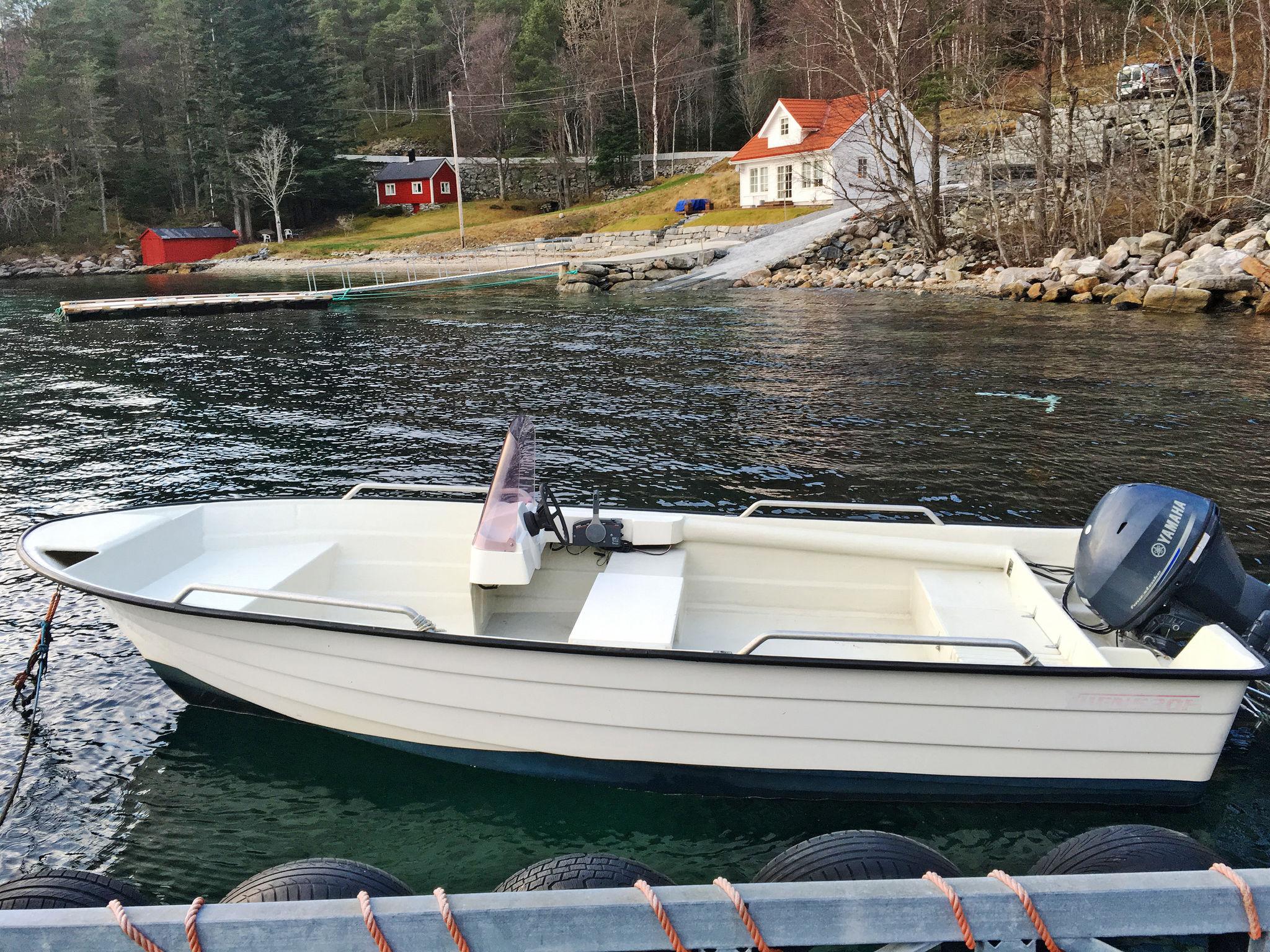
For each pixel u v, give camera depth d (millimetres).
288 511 6379
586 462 11281
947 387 15297
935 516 6000
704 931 2572
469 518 6277
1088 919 2625
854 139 44875
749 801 4895
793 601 6008
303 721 5375
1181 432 12055
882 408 13875
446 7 103000
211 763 5211
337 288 44625
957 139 42438
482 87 80625
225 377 18266
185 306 31484
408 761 5227
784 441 12125
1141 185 30703
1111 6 40094
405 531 6352
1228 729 4316
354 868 3363
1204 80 33344
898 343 19969
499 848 4566
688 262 38625
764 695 4504
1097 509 4910
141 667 6266
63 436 13242
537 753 4926
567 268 38156
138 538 5695
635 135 71375
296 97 76938
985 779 4621
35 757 5246
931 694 4418
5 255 75312
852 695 4457
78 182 81312
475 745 4996
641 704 4629
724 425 13102
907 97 36969
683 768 4793
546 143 79000
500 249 57219
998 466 10844
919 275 32156
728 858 4484
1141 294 24281
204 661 5312
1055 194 31234
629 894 2609
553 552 6047
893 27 33688
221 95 76312
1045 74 30969
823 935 2592
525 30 85250
